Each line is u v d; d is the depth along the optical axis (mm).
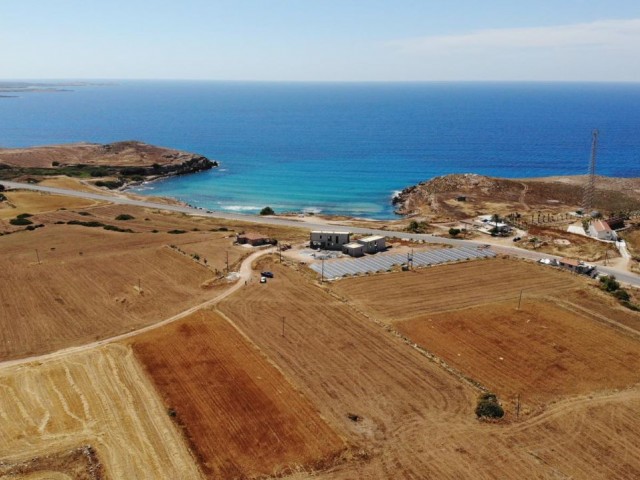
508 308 75812
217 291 81812
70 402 52438
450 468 43969
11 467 43375
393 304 77438
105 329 69188
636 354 63062
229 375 57562
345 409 51844
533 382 57156
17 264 92500
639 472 43719
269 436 47625
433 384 56469
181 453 45250
